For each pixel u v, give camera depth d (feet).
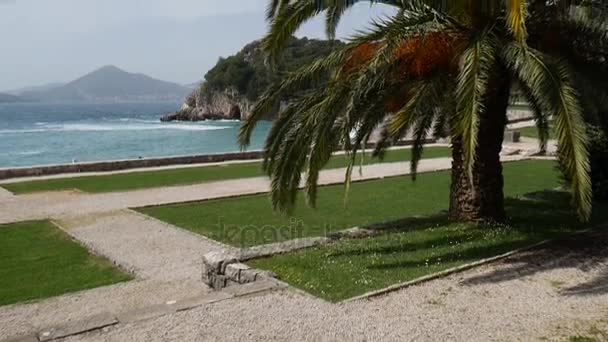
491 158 27.63
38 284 23.52
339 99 23.15
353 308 17.65
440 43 23.65
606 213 31.32
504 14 22.75
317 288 19.57
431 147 86.33
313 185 24.63
